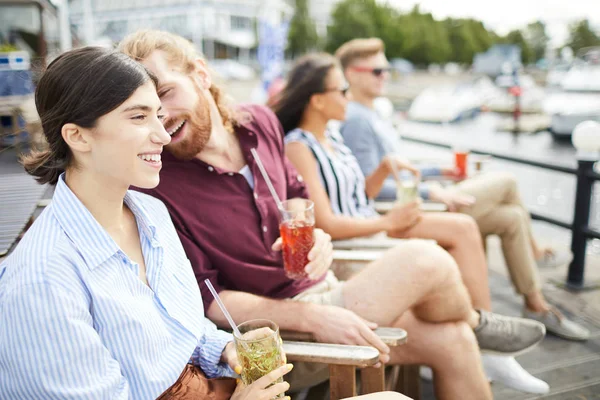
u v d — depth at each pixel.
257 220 1.90
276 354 1.33
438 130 13.82
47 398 1.03
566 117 11.27
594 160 3.17
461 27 46.12
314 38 38.12
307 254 1.77
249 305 1.74
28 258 1.05
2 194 1.94
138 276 1.24
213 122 1.91
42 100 1.11
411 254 1.77
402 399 1.35
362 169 3.23
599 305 3.15
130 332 1.16
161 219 1.45
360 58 3.38
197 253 1.75
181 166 1.79
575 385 2.40
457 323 1.85
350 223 2.47
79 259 1.10
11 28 5.04
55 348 1.01
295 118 2.69
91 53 1.11
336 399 1.56
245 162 2.00
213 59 29.89
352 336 1.62
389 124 3.64
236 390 1.48
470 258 2.51
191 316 1.38
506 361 2.12
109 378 1.09
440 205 2.88
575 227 3.32
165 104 1.67
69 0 11.21
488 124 14.73
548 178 7.70
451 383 1.82
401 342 1.63
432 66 42.94
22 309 1.00
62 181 1.16
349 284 1.88
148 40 1.71
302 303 1.74
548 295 3.29
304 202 1.80
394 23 41.38
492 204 2.92
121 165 1.14
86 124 1.09
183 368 1.32
